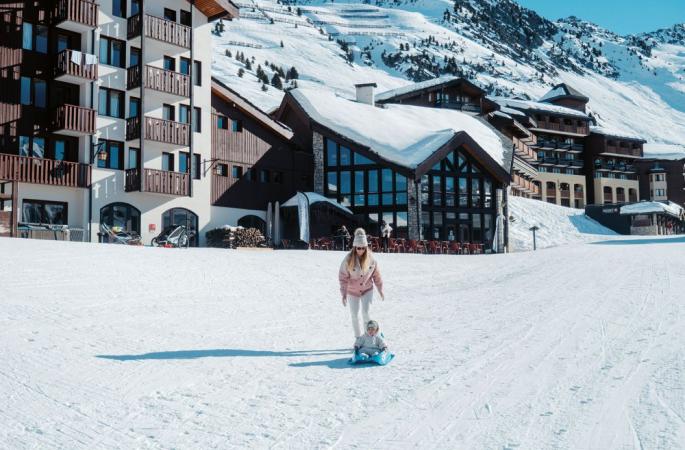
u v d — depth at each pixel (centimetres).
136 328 938
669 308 1059
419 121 4944
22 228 2661
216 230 3347
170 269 1560
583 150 9512
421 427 501
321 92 4731
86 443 472
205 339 891
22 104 2847
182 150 3400
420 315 1136
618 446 439
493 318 1054
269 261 1939
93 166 3012
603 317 1001
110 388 624
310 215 3744
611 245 3716
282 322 1055
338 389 630
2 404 562
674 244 3438
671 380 606
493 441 462
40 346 783
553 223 6712
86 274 1361
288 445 466
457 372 683
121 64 3203
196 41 3528
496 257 2678
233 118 3756
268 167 3944
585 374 646
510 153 5094
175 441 477
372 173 4131
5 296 1076
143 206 3206
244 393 618
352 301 851
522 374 660
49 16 2959
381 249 3550
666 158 10200
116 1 3209
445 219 4306
